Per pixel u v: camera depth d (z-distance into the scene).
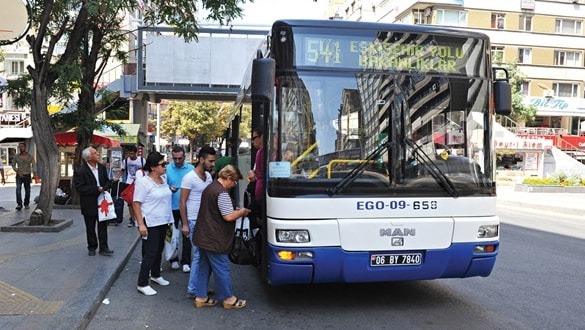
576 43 49.09
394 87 5.57
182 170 7.87
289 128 5.37
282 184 5.28
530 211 18.80
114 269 7.26
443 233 5.48
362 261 5.31
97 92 15.84
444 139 5.62
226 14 11.30
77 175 8.09
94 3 8.88
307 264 5.24
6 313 5.27
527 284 7.25
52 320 5.08
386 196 5.39
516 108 44.12
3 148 32.47
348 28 5.55
